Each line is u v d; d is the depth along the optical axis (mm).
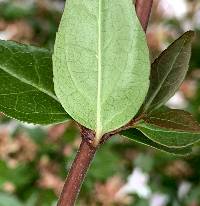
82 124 180
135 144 781
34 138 738
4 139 715
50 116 195
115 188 731
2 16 834
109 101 174
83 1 162
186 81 803
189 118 179
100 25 163
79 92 174
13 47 203
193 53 806
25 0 849
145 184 791
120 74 169
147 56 165
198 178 780
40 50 205
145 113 187
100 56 168
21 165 718
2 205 702
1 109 193
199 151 740
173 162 775
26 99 196
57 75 172
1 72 198
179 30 859
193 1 851
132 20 161
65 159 733
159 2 834
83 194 724
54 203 709
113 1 161
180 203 794
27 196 707
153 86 195
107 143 754
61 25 165
